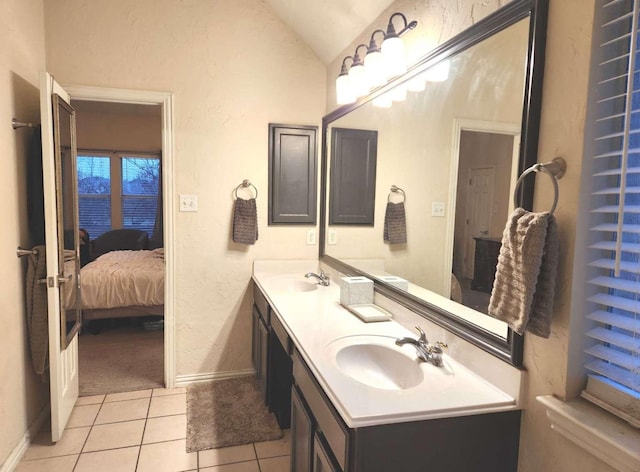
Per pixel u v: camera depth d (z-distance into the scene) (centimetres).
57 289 224
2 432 201
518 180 117
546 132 115
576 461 106
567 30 109
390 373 167
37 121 248
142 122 620
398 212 210
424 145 186
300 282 294
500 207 136
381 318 204
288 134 309
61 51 265
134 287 397
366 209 245
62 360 237
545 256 108
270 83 303
